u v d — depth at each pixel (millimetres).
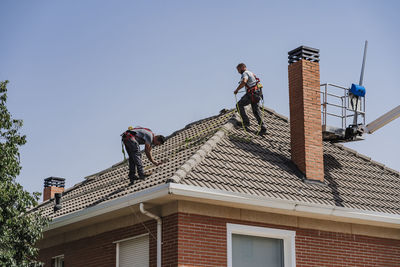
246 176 13867
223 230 13180
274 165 15117
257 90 16234
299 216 14336
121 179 16359
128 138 14273
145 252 13758
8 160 13508
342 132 17156
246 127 16406
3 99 13883
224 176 13430
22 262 13648
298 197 13938
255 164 14688
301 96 15859
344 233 15000
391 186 16797
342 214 14234
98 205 14109
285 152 16094
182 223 12719
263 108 17188
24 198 13594
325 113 16891
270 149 15883
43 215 17141
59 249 16797
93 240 15492
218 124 16906
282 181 14461
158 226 13172
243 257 13664
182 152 15242
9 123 13805
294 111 15984
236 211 13484
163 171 13992
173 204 12883
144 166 15891
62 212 16109
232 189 12961
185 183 12414
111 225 14938
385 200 15719
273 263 14078
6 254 13109
